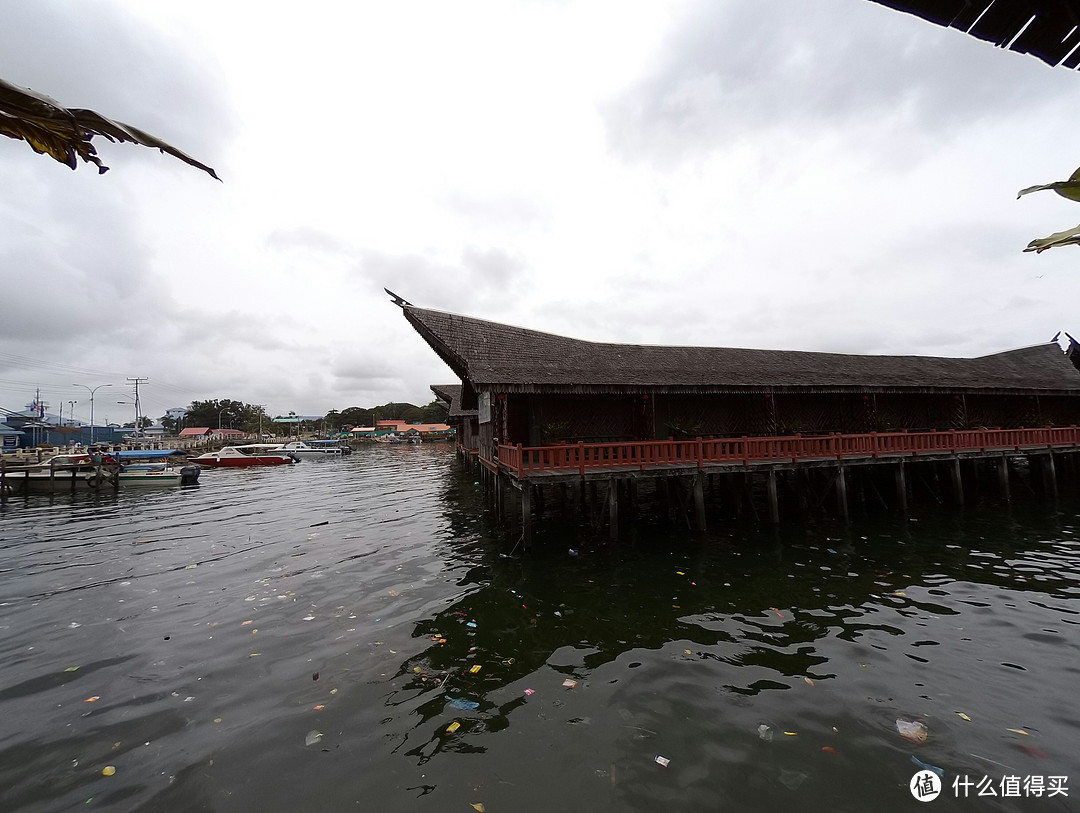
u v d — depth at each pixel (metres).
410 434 92.94
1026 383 21.05
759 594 8.80
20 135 1.33
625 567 10.59
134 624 8.11
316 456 55.81
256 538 14.55
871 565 10.28
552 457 12.62
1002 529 13.21
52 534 15.71
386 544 13.41
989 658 6.30
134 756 4.86
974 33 1.84
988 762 4.44
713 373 17.11
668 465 13.24
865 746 4.70
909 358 22.86
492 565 11.09
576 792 4.27
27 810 4.20
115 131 1.28
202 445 65.81
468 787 4.37
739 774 4.40
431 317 15.12
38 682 6.28
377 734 5.11
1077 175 1.65
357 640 7.32
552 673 6.26
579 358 16.91
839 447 14.80
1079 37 1.73
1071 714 5.09
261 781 4.50
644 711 5.38
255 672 6.44
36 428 62.00
